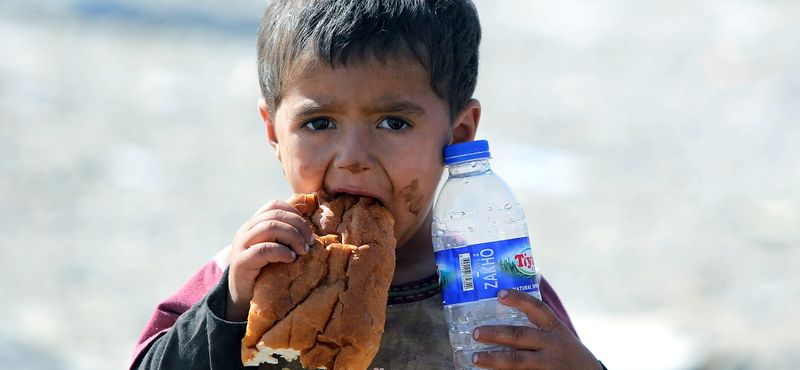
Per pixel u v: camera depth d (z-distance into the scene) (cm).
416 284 300
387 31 269
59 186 1011
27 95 1281
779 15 1928
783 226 1028
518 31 1919
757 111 1436
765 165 1234
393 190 275
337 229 263
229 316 256
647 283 901
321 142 272
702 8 2025
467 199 279
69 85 1328
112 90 1357
